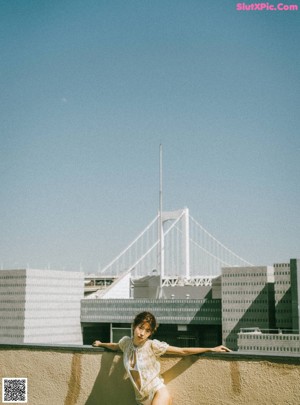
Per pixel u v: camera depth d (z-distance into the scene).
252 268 101.44
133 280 144.00
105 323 129.88
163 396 5.11
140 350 5.33
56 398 6.13
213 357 5.36
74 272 128.88
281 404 4.98
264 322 98.81
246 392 5.15
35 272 119.44
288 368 5.00
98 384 5.89
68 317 126.19
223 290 103.75
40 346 6.34
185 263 146.38
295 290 85.94
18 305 116.94
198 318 111.62
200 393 5.36
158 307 117.44
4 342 6.64
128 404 5.65
